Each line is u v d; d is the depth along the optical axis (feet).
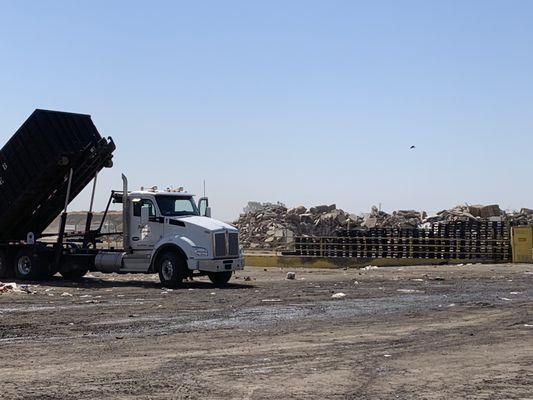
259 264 130.31
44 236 92.22
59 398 28.02
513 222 132.46
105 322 49.70
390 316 53.11
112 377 31.81
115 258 80.23
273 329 46.57
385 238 134.10
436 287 77.66
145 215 78.43
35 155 82.48
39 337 43.14
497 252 122.83
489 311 55.93
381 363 35.12
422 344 40.68
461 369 33.68
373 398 28.14
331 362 35.37
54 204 89.76
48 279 88.99
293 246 162.50
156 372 32.91
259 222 202.69
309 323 49.44
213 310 56.95
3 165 84.38
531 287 77.20
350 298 66.18
